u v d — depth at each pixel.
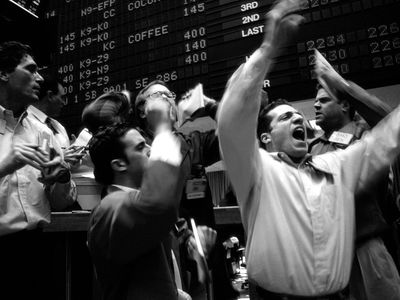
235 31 4.55
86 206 1.50
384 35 3.94
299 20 0.88
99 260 0.74
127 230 0.68
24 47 1.25
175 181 0.69
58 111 2.02
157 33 4.99
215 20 4.69
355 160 1.04
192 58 4.71
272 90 4.22
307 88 4.08
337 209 0.92
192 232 1.02
